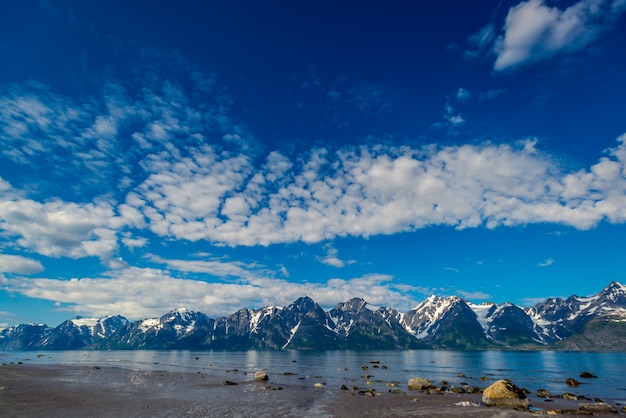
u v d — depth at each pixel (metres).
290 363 163.38
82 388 63.34
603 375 99.50
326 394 57.31
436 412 41.91
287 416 39.56
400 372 106.50
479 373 104.56
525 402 45.66
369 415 40.31
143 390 61.75
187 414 40.22
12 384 67.06
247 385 70.44
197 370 114.38
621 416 40.97
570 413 41.81
